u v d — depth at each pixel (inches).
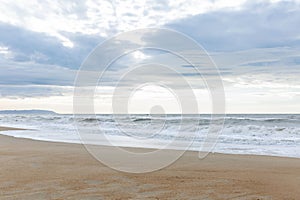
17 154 447.2
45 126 1143.6
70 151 479.8
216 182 270.8
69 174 301.3
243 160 404.2
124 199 215.6
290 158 423.5
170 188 249.0
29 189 240.4
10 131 944.9
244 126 852.0
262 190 243.4
